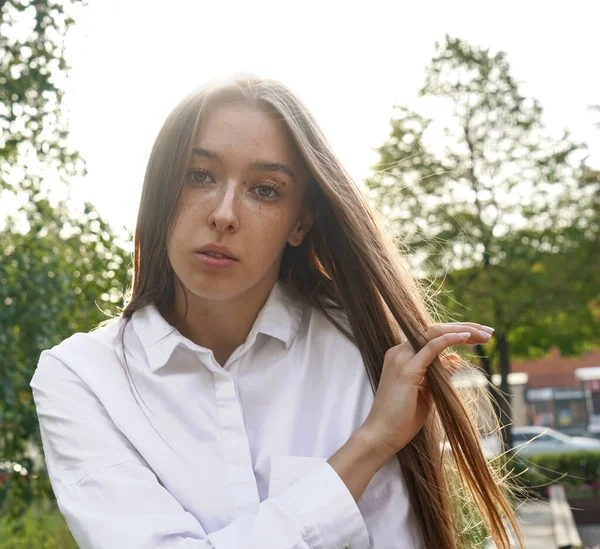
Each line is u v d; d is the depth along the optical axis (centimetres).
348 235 155
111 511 136
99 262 591
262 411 154
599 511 1335
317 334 162
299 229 161
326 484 133
